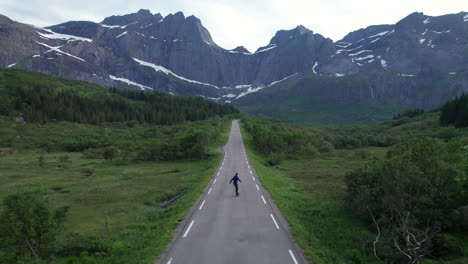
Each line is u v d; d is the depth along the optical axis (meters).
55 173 49.19
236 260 12.18
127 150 74.12
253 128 97.12
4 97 143.25
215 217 18.59
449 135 85.25
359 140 96.75
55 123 131.50
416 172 14.33
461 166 15.97
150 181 40.00
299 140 74.25
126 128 136.62
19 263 12.90
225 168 41.91
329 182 36.97
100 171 50.53
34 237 14.44
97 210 26.28
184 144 63.38
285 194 27.48
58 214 15.85
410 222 16.92
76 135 112.81
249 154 59.88
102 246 16.39
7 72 195.38
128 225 20.73
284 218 18.61
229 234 15.38
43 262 13.34
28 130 113.06
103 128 132.25
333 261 13.12
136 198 30.80
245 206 21.34
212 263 11.90
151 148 64.12
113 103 169.12
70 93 175.88
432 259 15.30
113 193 33.28
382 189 16.84
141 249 14.38
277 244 14.01
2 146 87.81
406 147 17.98
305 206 24.17
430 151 15.62
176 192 32.03
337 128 153.50
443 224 17.66
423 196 15.06
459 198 17.20
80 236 18.58
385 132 126.12
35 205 14.56
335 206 24.41
